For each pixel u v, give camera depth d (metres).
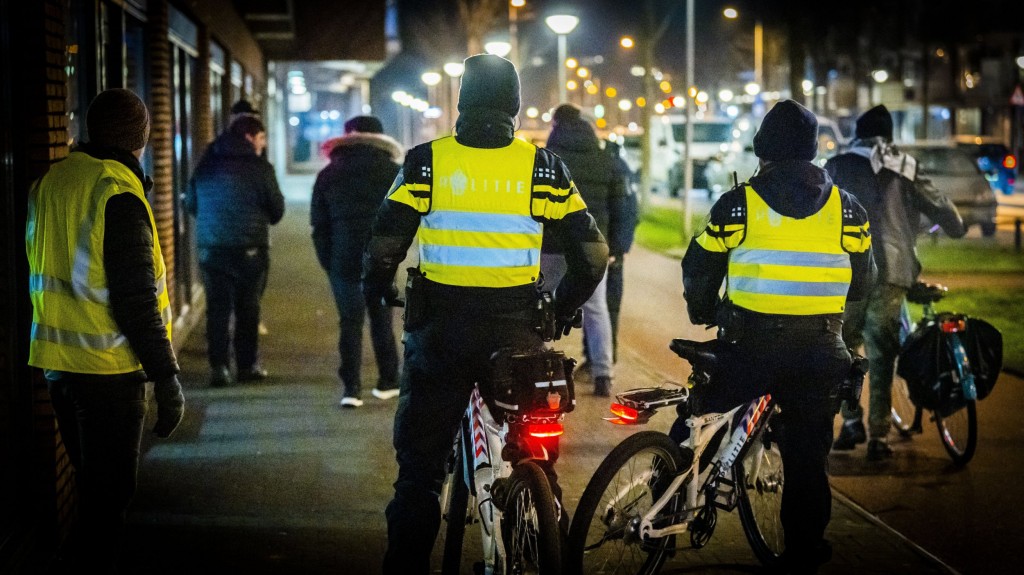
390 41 84.06
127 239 7.09
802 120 8.42
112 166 7.27
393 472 11.73
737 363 8.55
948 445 12.73
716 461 8.63
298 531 9.89
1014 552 10.08
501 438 7.43
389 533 7.63
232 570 8.96
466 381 7.58
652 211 54.97
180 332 18.78
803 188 8.35
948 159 42.38
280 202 15.64
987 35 91.88
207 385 15.76
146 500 10.66
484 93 7.45
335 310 22.70
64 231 7.16
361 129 14.31
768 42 83.75
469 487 7.74
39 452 8.82
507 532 7.29
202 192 15.28
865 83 104.62
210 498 10.77
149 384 15.07
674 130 65.81
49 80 8.61
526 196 7.40
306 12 50.91
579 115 14.67
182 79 21.36
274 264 30.28
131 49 16.58
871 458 12.76
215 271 15.43
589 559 7.97
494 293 7.44
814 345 8.49
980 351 12.17
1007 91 98.00
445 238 7.39
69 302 7.17
